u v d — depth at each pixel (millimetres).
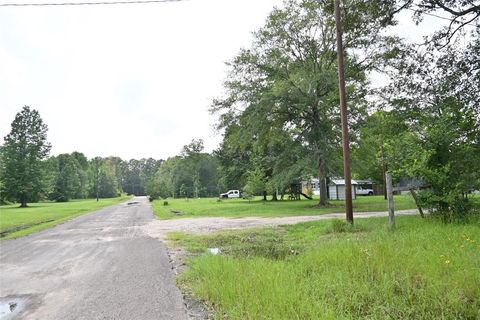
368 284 5090
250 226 16391
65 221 24078
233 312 4457
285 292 4727
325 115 28922
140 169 171875
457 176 11406
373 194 63625
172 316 4867
